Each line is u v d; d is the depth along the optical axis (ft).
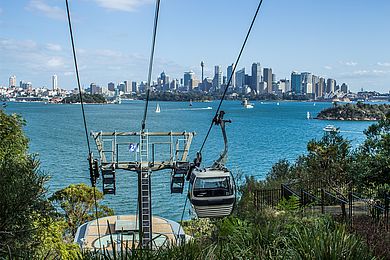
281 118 560.20
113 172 77.61
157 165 79.87
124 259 18.69
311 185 69.77
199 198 47.62
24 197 28.02
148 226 67.26
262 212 45.42
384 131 67.67
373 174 62.54
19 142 53.11
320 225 24.13
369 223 35.81
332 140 81.10
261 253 22.36
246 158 223.30
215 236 37.47
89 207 96.53
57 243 39.14
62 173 173.47
